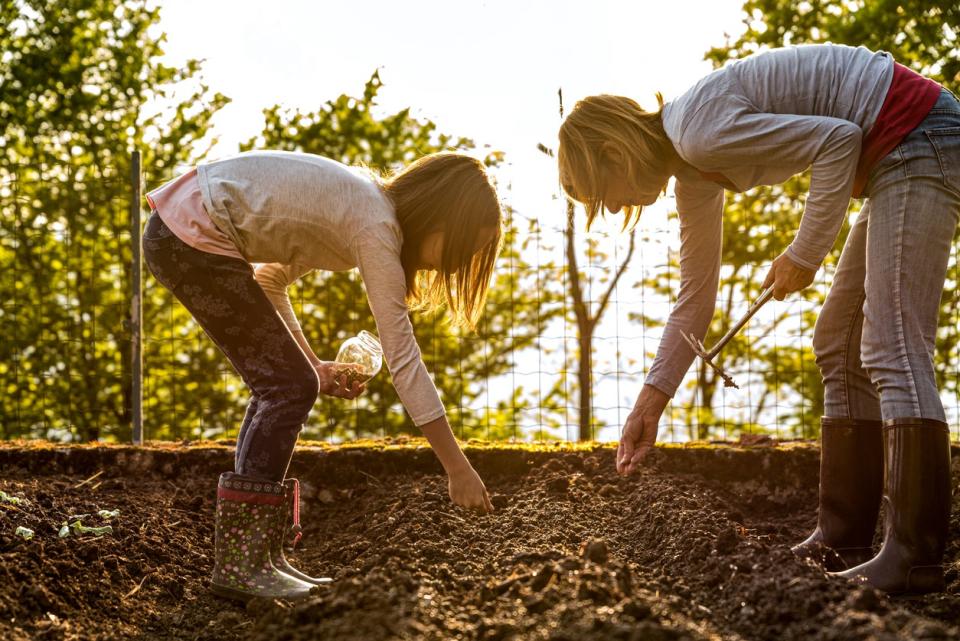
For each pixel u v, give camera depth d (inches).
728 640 85.7
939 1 335.9
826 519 120.7
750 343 325.1
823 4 362.3
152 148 405.7
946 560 119.9
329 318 282.2
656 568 112.9
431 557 116.0
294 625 91.7
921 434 101.8
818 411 346.6
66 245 301.0
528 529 129.8
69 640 95.7
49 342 337.7
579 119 111.3
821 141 100.5
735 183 109.2
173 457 166.1
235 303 106.4
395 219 105.5
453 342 328.8
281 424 108.4
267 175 105.7
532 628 86.4
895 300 103.7
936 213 102.6
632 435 126.8
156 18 415.2
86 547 116.2
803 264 104.5
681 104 107.1
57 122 404.2
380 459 164.4
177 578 116.6
